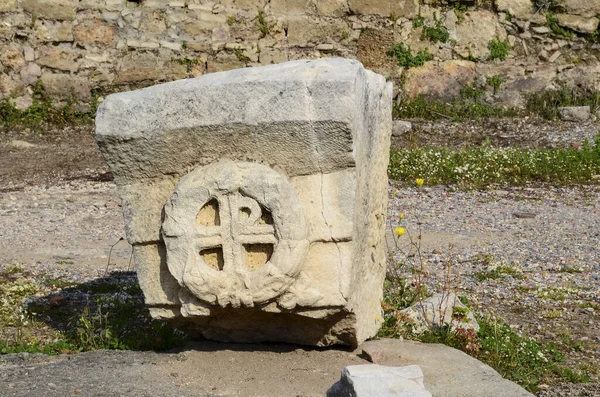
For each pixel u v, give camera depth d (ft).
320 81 15.53
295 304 16.08
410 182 38.88
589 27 52.70
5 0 47.52
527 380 17.40
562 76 52.65
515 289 23.61
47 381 15.55
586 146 42.47
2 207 34.63
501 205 34.78
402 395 13.03
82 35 48.57
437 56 52.11
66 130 47.09
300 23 50.88
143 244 16.81
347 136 15.56
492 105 51.98
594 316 21.50
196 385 15.43
